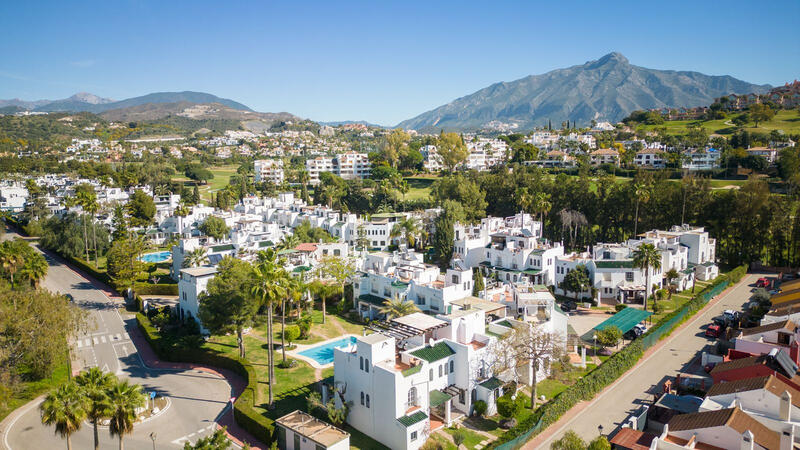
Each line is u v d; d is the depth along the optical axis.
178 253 121.19
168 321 93.06
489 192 192.62
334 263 105.88
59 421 44.44
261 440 57.00
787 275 119.44
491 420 61.50
